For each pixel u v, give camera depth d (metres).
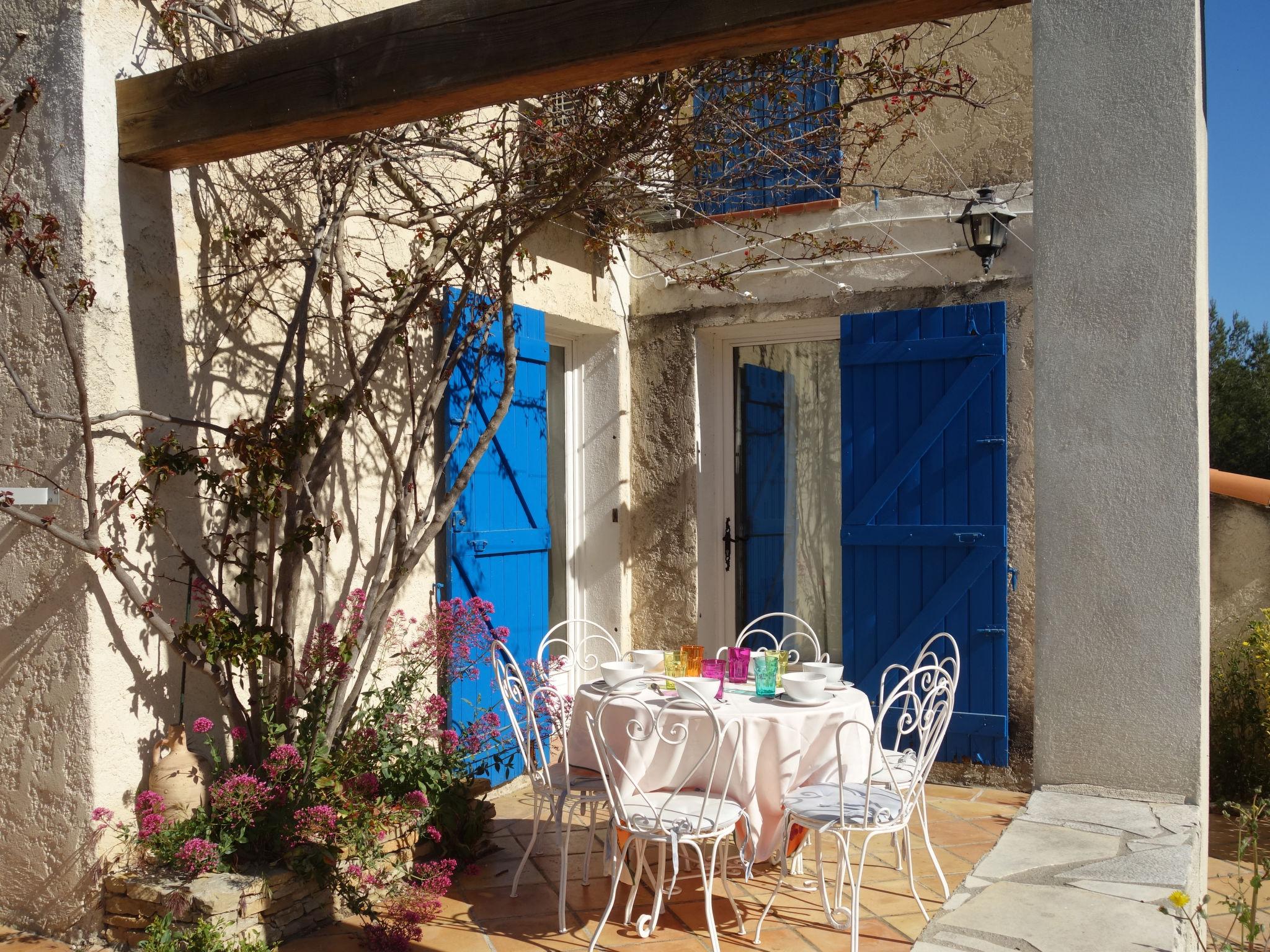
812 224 6.04
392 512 4.84
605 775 3.49
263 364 4.25
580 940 3.63
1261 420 15.26
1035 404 2.99
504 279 4.19
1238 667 5.52
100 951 3.42
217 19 3.90
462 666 5.04
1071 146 2.95
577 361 6.72
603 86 4.33
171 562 3.79
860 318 5.82
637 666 4.11
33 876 3.60
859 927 3.71
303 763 3.78
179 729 3.70
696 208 6.37
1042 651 3.00
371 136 4.15
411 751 4.37
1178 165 2.82
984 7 2.45
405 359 5.03
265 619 3.89
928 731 3.97
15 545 3.66
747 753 3.60
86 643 3.49
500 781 5.41
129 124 3.59
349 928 3.67
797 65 4.46
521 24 2.86
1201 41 3.13
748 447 6.64
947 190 5.66
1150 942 2.12
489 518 5.49
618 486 6.58
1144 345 2.86
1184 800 2.85
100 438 3.52
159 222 3.78
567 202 4.02
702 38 2.62
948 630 5.56
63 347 3.55
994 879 2.43
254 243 4.22
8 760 3.67
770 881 4.19
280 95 3.28
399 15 3.05
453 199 5.24
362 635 4.11
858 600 5.82
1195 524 2.81
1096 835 2.67
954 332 5.57
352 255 4.71
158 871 3.50
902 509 5.70
